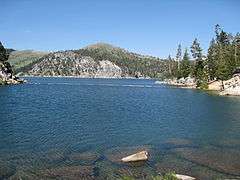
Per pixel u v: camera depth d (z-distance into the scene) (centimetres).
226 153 3619
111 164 3145
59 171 2911
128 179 2492
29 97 10512
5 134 4422
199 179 2767
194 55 18738
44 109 7344
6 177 2733
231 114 6769
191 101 9619
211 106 8294
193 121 5828
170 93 13138
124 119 5978
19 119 5750
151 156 3441
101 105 8450
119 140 4191
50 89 15225
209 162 3256
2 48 19150
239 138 4438
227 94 11900
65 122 5509
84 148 3747
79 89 15788
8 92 12438
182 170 3000
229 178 2786
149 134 4603
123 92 13850
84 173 2873
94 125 5262
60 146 3816
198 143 4097
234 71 14250
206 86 15750
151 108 7856
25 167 3006
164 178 2433
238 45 16188
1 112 6631
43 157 3344
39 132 4603
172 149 3766
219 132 4825
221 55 15912
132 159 3262
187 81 19488
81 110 7269
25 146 3784
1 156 3350
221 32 17712
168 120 5916
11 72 19838
